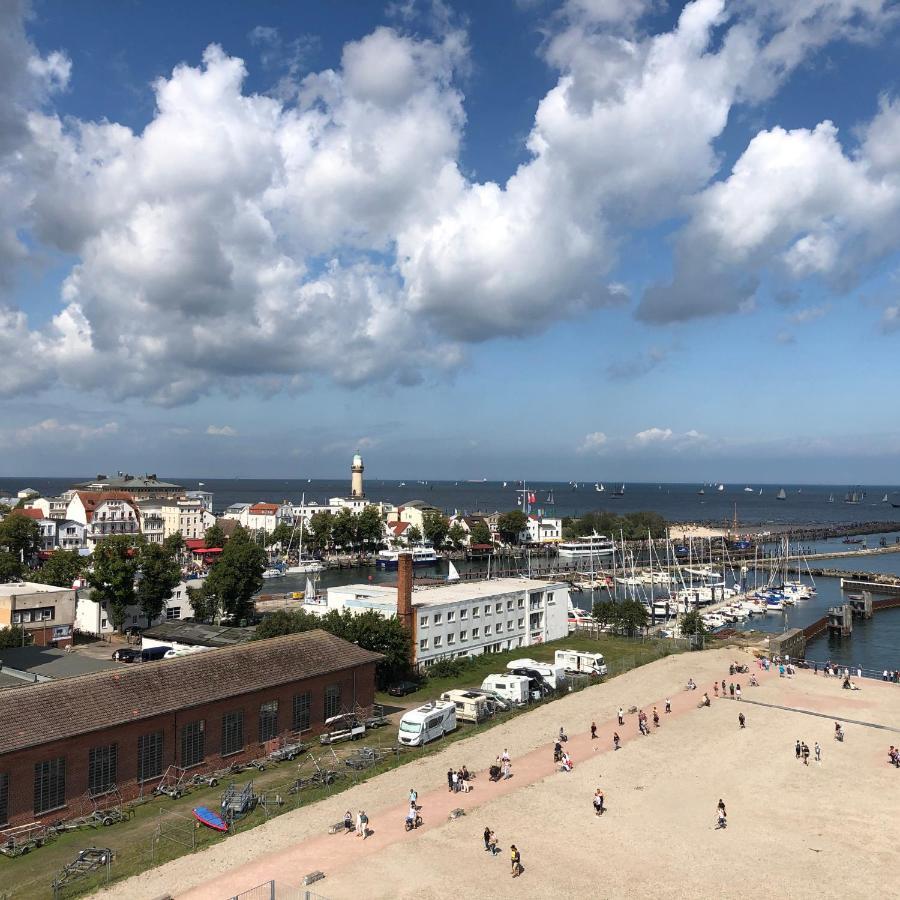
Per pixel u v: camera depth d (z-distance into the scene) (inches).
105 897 1626.5
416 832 1969.7
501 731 2876.5
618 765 2498.8
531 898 1652.3
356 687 2947.8
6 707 2050.9
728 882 1743.4
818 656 5059.1
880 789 2326.5
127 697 2268.7
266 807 2142.0
